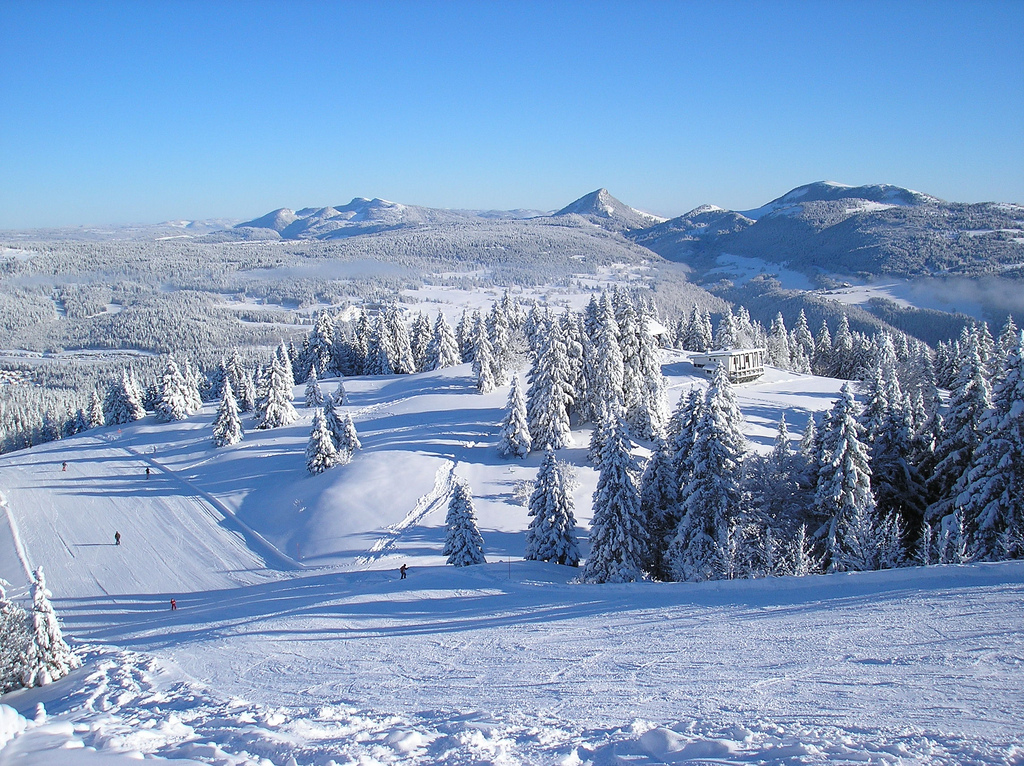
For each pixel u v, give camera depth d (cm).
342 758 859
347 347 11962
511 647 1672
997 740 803
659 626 1666
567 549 3597
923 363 7125
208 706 1255
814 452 3322
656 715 1014
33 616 1944
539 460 5650
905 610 1454
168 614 3441
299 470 6031
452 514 3641
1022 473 2711
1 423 12656
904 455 3631
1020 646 1162
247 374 9994
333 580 3488
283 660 1848
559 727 984
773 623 1522
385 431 6950
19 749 911
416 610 2425
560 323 6419
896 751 778
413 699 1288
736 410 5191
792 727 888
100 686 1599
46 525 5328
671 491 3416
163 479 6488
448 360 10719
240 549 4622
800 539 2669
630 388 6006
